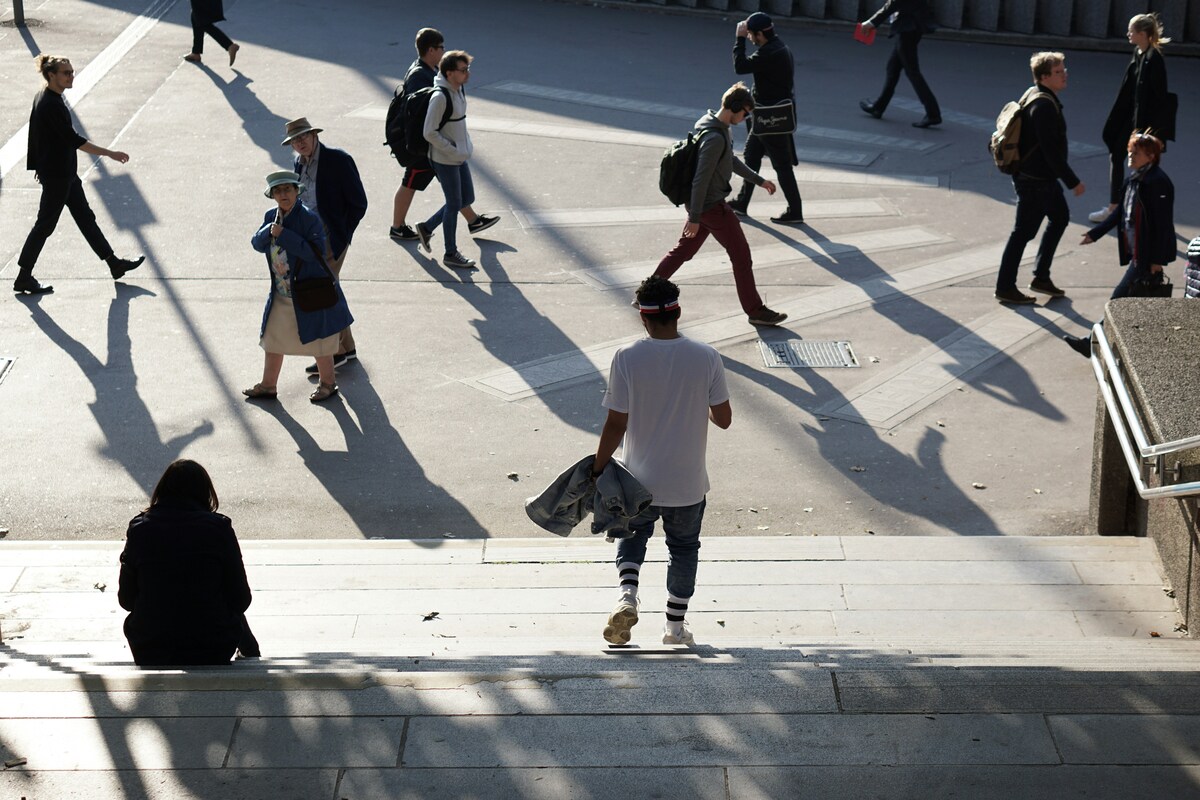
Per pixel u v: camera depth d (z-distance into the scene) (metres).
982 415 19.53
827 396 20.14
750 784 8.17
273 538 16.05
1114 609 13.84
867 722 8.80
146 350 21.52
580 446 18.56
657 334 11.62
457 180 25.06
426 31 25.89
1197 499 13.03
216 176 30.52
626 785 8.17
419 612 13.79
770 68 27.39
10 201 28.59
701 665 10.16
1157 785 8.12
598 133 34.75
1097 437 16.11
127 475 17.55
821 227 28.31
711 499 17.02
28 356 21.16
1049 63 22.48
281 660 10.99
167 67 40.09
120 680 9.31
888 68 36.19
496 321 23.11
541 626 13.49
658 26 48.09
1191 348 14.02
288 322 19.19
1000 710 8.92
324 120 35.00
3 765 8.37
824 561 15.05
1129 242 20.50
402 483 17.45
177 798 8.05
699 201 21.73
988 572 14.74
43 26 44.62
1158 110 27.05
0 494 17.00
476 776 8.27
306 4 49.53
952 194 30.47
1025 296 23.88
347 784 8.19
